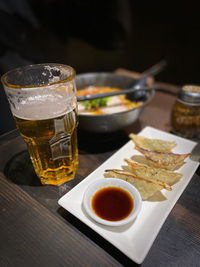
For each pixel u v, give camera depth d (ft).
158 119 1.52
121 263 0.73
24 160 1.18
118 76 1.61
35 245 0.78
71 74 0.87
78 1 2.60
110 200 0.90
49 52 3.81
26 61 2.24
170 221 0.86
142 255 0.69
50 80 0.97
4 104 1.58
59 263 0.73
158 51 4.33
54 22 3.00
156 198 0.91
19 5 2.05
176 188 0.95
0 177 1.08
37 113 0.83
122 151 1.17
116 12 2.50
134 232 0.77
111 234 0.77
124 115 1.12
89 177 1.00
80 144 1.30
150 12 4.36
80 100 1.17
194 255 0.75
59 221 0.87
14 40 2.13
